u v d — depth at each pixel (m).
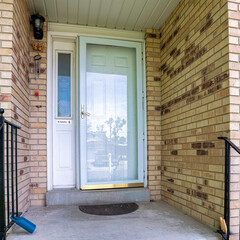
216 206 2.28
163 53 3.60
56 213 2.78
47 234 2.14
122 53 3.71
